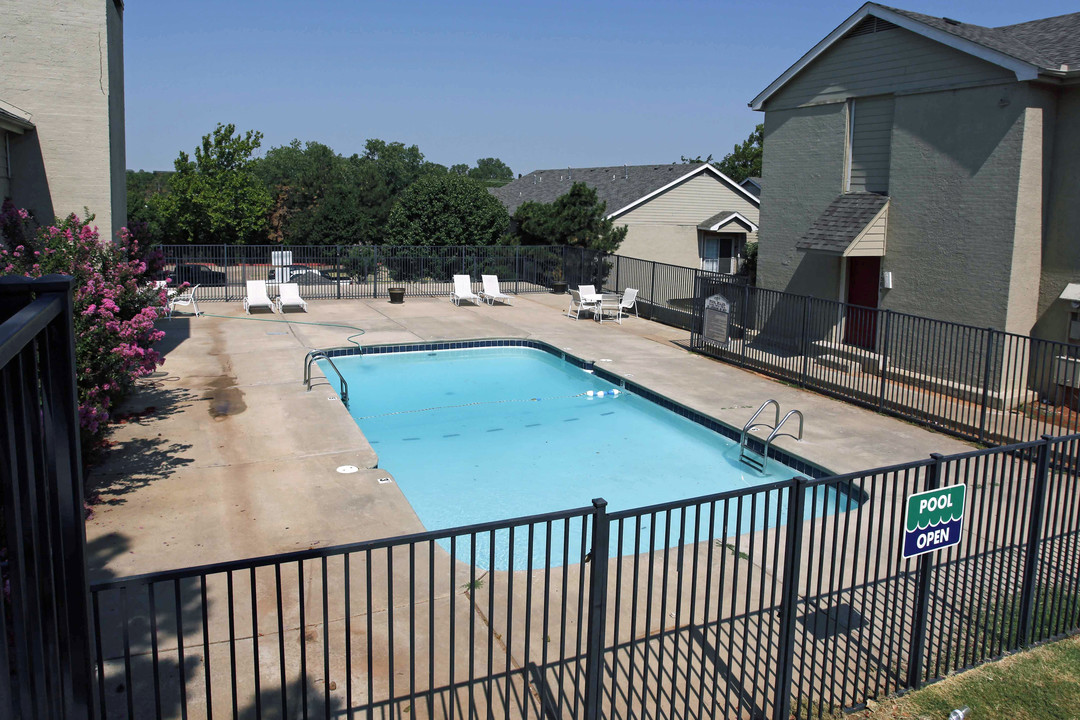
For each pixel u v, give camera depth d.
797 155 14.91
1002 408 10.88
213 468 8.21
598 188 29.64
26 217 9.56
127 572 5.88
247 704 4.25
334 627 5.12
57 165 12.08
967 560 4.63
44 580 1.88
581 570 3.52
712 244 27.31
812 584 5.84
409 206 28.06
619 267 21.39
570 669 4.63
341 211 34.03
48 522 1.87
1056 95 11.20
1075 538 5.08
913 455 9.38
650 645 4.90
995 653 4.86
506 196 35.97
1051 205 11.42
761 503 8.43
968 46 11.38
